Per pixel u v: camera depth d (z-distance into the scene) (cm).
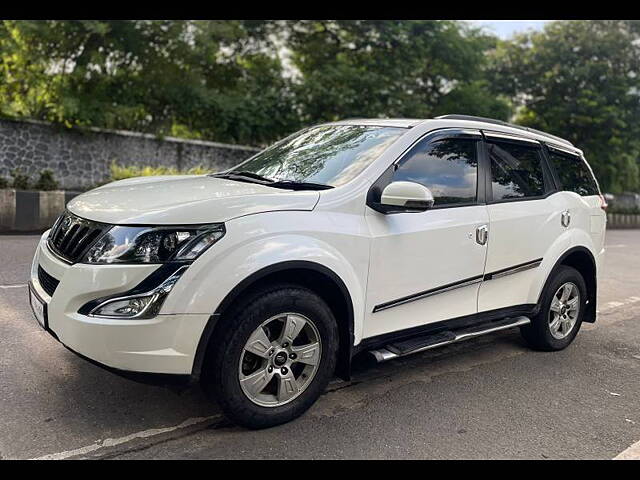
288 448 298
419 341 374
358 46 1928
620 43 2372
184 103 1673
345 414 343
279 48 1944
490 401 378
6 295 543
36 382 357
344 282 324
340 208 330
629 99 2377
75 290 279
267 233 297
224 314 290
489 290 420
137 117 1652
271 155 439
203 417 325
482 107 2045
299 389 322
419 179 375
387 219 349
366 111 1792
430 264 371
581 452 315
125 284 272
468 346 499
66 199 1018
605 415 366
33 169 1481
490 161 426
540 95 2516
